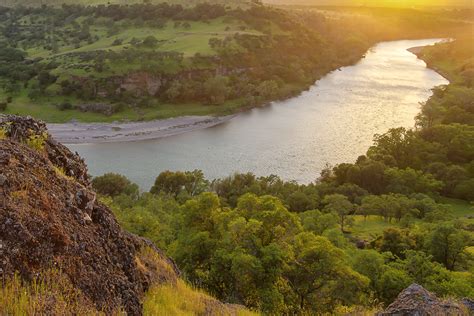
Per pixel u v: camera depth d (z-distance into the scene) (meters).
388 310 12.65
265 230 24.81
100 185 66.19
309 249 23.88
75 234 9.05
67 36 172.62
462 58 180.50
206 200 27.22
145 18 178.38
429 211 68.31
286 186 71.94
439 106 110.44
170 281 13.47
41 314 7.17
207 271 23.91
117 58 126.56
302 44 170.25
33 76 127.56
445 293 32.00
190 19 175.00
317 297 23.09
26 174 9.05
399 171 81.88
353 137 98.56
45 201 8.78
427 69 172.88
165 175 72.00
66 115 109.31
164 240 33.41
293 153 90.06
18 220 7.90
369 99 127.50
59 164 11.59
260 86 128.12
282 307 21.23
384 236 53.19
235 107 120.06
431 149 92.88
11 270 7.38
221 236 25.19
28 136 11.08
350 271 24.02
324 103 124.56
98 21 181.88
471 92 120.81
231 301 20.48
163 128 104.75
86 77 119.69
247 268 20.98
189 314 11.48
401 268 38.22
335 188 75.12
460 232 48.94
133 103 119.62
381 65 178.75
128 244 11.97
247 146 93.25
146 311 10.38
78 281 8.38
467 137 92.62
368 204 67.50
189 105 123.50
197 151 90.56
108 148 91.31
